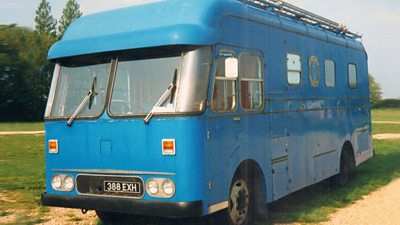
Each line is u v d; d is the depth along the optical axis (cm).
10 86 6419
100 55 666
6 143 2666
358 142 1195
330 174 1009
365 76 1277
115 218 796
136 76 634
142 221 795
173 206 590
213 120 624
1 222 816
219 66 639
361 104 1232
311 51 941
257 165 729
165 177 602
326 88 1005
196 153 594
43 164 1686
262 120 745
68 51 682
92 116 656
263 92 752
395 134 2984
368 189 1066
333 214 835
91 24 712
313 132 930
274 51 795
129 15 685
